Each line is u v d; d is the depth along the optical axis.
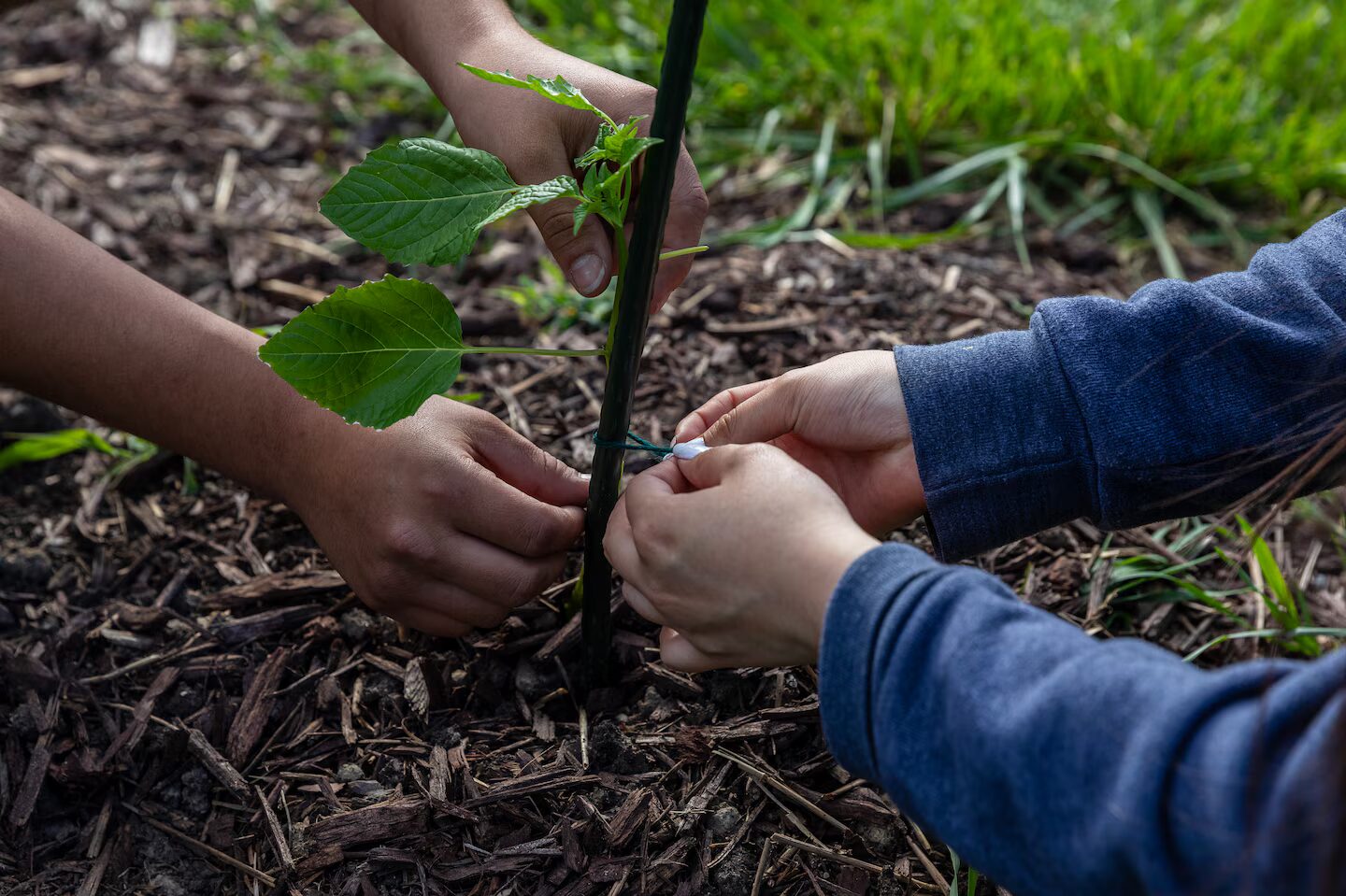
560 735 0.77
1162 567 0.87
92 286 0.73
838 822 0.74
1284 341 0.69
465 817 0.73
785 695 0.78
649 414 0.94
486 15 0.77
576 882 0.72
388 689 0.79
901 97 1.21
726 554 0.63
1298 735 0.53
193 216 1.13
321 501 0.74
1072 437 0.70
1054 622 0.59
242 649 0.81
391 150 0.64
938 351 0.73
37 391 0.75
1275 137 1.20
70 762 0.75
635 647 0.80
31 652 0.81
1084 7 1.44
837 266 1.08
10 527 0.88
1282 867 0.52
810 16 1.37
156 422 0.75
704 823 0.74
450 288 1.07
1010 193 1.16
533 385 0.97
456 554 0.72
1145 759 0.53
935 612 0.58
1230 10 1.49
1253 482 0.70
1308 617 0.84
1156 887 0.53
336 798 0.75
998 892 0.72
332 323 0.65
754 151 1.22
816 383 0.73
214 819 0.74
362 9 0.81
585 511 0.75
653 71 1.27
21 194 1.12
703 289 1.05
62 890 0.72
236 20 1.44
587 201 0.65
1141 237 1.14
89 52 1.35
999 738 0.56
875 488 0.75
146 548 0.87
